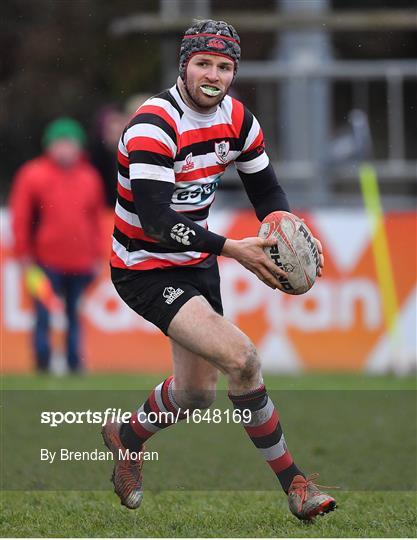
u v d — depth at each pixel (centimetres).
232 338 1778
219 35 1773
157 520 1856
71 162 3944
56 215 3925
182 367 1891
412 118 4784
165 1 4975
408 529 1759
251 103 4828
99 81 6631
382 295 4116
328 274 4125
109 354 4106
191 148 1811
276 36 4847
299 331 4112
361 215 4134
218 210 4619
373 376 3884
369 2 5081
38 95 6594
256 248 1775
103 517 1881
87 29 6669
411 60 4853
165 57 4969
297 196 4794
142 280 1845
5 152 6538
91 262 3984
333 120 4797
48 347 3984
